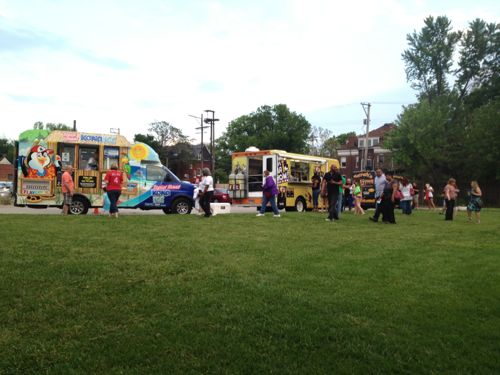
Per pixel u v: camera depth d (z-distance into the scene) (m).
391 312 5.11
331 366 3.85
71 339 4.32
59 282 5.89
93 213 17.39
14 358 3.92
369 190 29.67
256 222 13.57
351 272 6.86
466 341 4.43
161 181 17.97
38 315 4.86
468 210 16.89
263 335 4.43
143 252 7.84
